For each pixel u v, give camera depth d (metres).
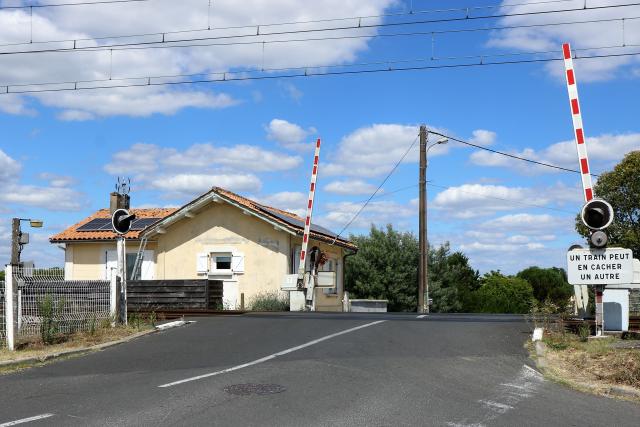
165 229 27.83
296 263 27.33
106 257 28.17
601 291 12.23
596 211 11.88
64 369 10.23
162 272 27.86
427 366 10.03
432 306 46.03
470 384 8.83
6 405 7.65
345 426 6.62
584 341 11.71
